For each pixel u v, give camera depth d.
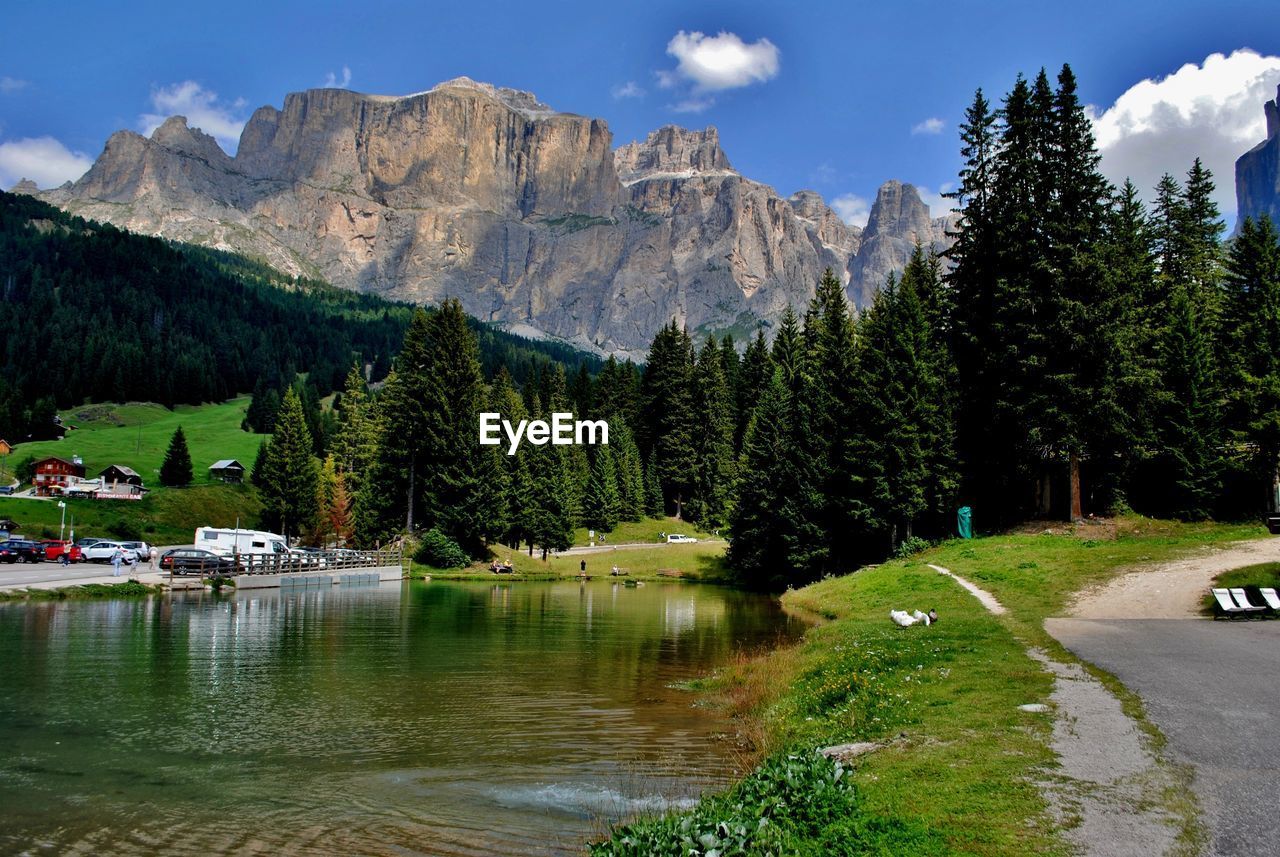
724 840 9.31
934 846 8.84
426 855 11.54
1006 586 35.00
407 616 44.12
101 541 74.12
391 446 86.62
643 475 123.19
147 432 178.50
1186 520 53.62
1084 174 51.66
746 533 73.12
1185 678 16.47
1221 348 58.16
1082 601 29.97
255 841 12.03
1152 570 33.22
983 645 22.59
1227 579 29.89
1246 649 19.69
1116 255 49.97
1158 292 60.38
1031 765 11.40
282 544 80.12
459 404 84.12
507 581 78.62
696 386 120.75
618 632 38.06
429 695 22.94
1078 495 50.84
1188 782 10.20
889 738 14.21
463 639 34.94
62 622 36.03
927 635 25.52
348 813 13.28
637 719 20.38
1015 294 51.84
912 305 58.78
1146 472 56.22
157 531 111.12
